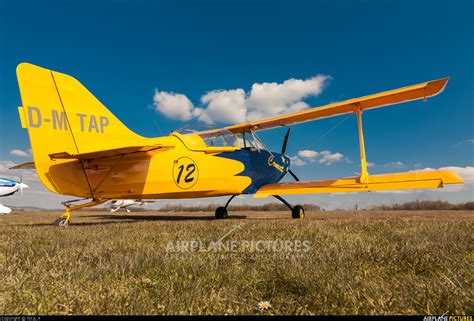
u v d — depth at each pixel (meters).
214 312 1.36
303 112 9.06
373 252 2.42
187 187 7.88
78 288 1.67
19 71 5.72
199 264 2.15
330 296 1.49
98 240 3.45
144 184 7.14
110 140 6.69
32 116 5.82
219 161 8.67
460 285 1.56
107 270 1.99
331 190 8.79
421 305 1.36
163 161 7.40
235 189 9.09
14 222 8.13
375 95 7.78
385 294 1.50
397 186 7.93
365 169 8.17
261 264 2.17
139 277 1.93
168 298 1.48
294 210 9.20
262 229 4.33
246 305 1.43
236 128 9.72
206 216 11.53
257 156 9.83
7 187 19.70
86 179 6.44
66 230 4.78
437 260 2.17
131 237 3.68
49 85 6.02
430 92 7.42
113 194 6.83
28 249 2.90
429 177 7.73
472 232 3.67
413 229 4.26
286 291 1.64
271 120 9.62
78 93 6.35
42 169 5.95
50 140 5.99
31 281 1.79
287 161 11.03
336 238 3.36
